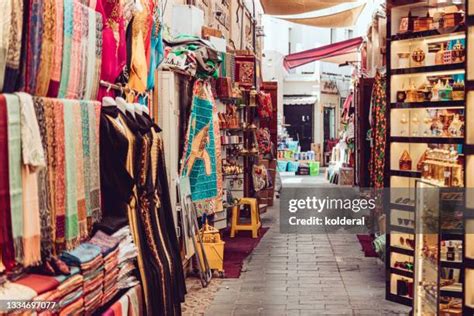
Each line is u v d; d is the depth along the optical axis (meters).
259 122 13.10
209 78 7.39
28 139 2.71
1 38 2.64
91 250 3.42
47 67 3.08
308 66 29.56
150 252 4.55
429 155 5.91
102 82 3.98
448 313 4.78
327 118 30.38
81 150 3.43
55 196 3.12
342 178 17.25
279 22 27.75
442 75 6.28
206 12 10.41
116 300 3.79
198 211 7.28
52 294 2.91
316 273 7.83
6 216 2.63
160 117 6.41
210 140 7.39
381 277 7.59
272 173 14.73
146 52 5.04
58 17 3.18
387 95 6.47
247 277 7.59
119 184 4.02
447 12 6.01
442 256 4.84
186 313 6.05
